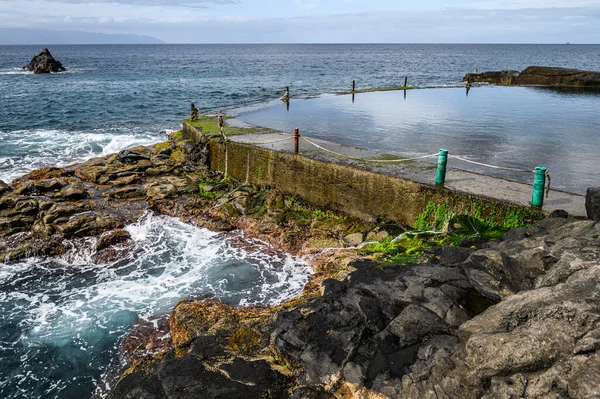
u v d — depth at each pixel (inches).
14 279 436.1
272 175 566.9
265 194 565.6
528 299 220.1
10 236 489.4
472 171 499.5
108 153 821.2
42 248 471.8
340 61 4126.5
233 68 3169.3
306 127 754.8
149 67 3403.1
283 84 1863.9
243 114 878.4
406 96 1203.2
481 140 679.1
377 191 473.7
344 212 508.1
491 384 197.8
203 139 656.4
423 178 456.4
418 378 225.5
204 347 283.0
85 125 1066.1
